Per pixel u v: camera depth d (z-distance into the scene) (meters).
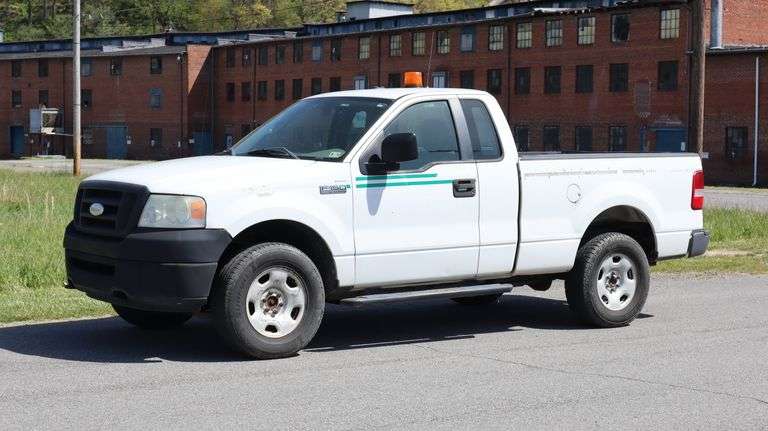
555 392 7.46
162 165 9.03
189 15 162.88
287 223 8.65
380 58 75.31
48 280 12.77
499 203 9.63
